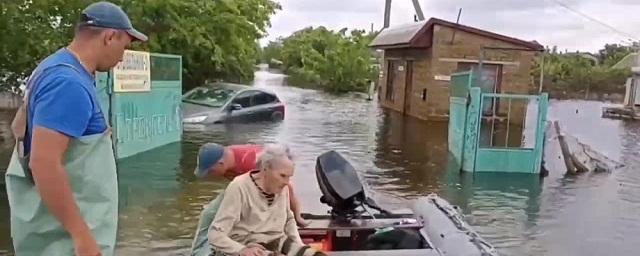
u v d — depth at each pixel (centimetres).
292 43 5147
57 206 243
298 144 1335
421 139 1480
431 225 542
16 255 264
